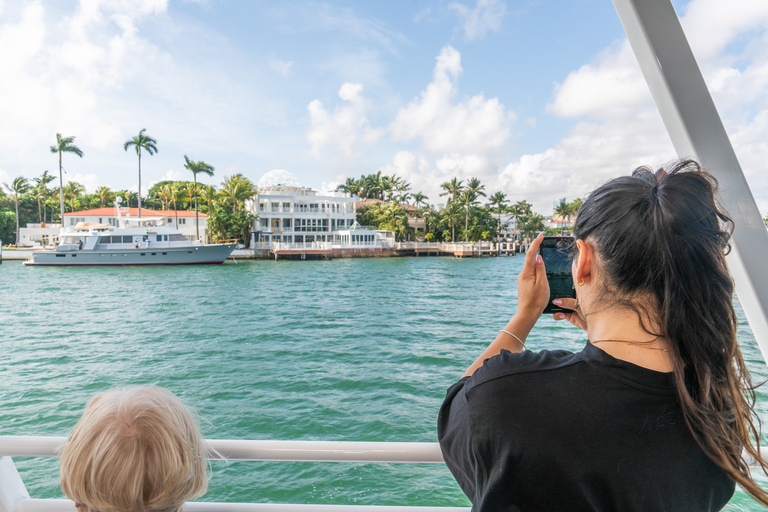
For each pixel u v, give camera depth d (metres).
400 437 7.88
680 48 0.97
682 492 0.53
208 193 66.12
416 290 34.12
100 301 28.09
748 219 0.96
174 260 49.59
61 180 56.78
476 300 28.83
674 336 0.52
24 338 17.61
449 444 0.62
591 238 0.61
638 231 0.54
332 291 33.47
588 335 0.62
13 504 0.98
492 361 0.61
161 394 0.77
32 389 10.81
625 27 1.04
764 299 0.96
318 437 7.88
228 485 5.65
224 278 41.41
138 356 14.44
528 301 0.72
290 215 66.69
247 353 14.77
